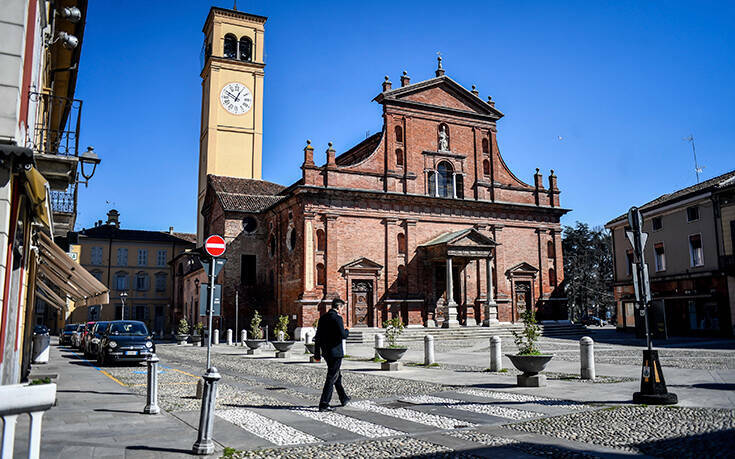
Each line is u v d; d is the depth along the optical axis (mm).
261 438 7949
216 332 37281
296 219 38062
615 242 46250
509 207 43344
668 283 38969
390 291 38500
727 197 34438
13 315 10117
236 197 45625
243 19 53969
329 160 38156
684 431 7957
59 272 15391
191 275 52406
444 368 18734
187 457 6828
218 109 51656
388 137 40125
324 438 7961
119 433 8180
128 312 67938
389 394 12625
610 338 35875
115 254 68375
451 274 38625
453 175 42250
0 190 7688
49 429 8469
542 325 41281
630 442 7414
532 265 44000
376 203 39125
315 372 18172
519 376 13641
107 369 19344
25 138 8719
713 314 35188
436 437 7953
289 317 38281
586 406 10367
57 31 15953
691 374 15070
